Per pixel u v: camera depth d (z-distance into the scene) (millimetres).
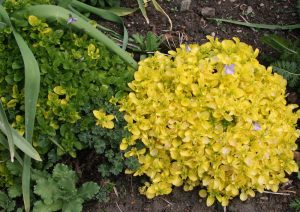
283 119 503
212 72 508
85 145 489
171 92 488
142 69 491
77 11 542
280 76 512
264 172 483
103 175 487
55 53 479
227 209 500
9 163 487
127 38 539
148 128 476
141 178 507
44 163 503
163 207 500
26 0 500
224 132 473
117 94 489
